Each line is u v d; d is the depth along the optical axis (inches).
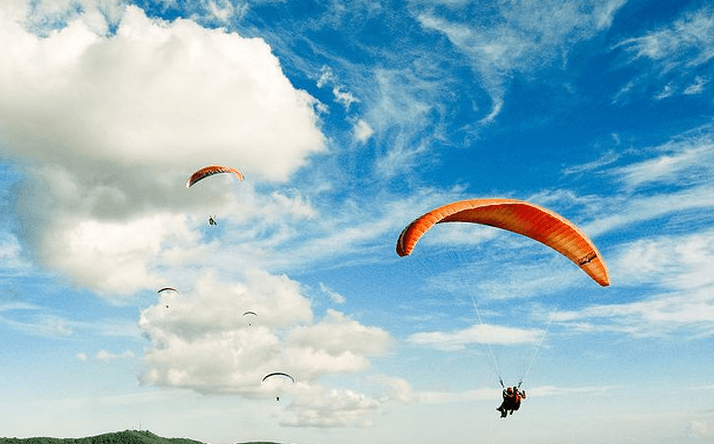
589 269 994.1
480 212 960.3
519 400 804.0
